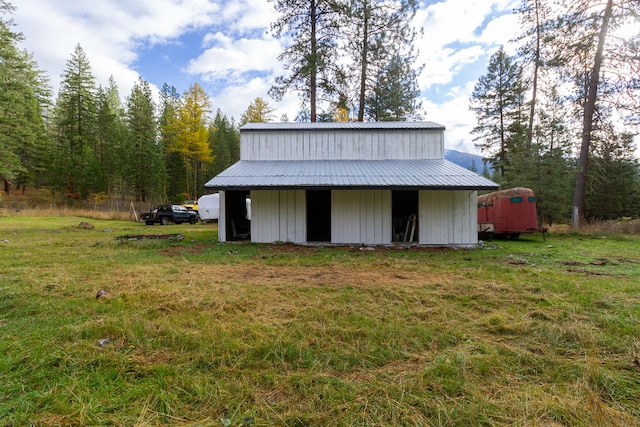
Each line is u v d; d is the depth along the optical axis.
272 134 11.55
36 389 2.04
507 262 6.55
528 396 1.96
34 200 29.73
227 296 4.03
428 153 11.37
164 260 6.69
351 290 4.36
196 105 31.09
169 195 35.38
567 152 14.28
